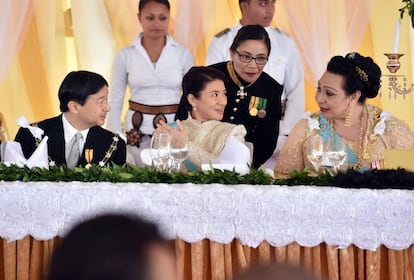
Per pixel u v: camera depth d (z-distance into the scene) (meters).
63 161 6.56
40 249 4.75
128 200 4.61
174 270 2.01
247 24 9.50
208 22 9.63
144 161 5.79
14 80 9.54
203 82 6.93
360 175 4.86
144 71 9.43
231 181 4.88
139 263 1.92
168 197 4.61
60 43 9.61
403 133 6.54
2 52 9.50
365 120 6.60
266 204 4.59
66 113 6.62
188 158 6.18
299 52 9.55
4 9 9.48
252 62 8.53
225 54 9.52
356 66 6.52
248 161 5.56
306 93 9.58
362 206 4.60
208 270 4.70
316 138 5.55
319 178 4.96
